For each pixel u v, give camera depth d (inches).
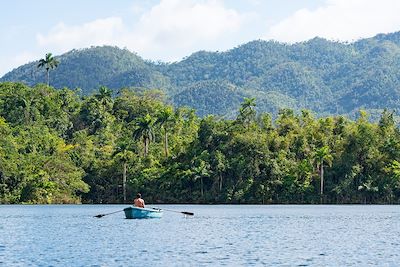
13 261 2007.9
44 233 3075.8
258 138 7583.7
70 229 3331.7
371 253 2267.5
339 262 2018.9
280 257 2139.5
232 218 4446.4
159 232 3159.5
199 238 2827.3
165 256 2148.1
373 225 3735.2
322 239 2815.0
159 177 7657.5
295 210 5871.1
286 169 7500.0
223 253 2244.1
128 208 4092.0
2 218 4343.0
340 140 7815.0
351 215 4884.4
